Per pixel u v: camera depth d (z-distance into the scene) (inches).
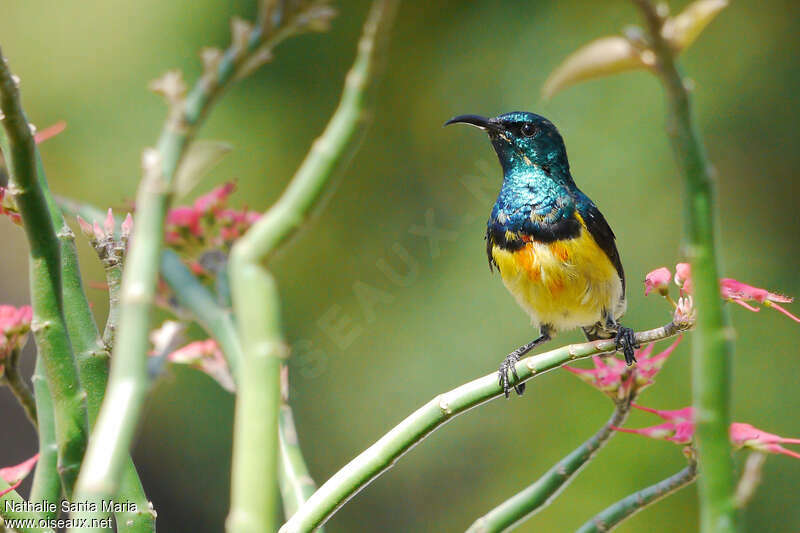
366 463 112.3
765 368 457.7
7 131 100.1
